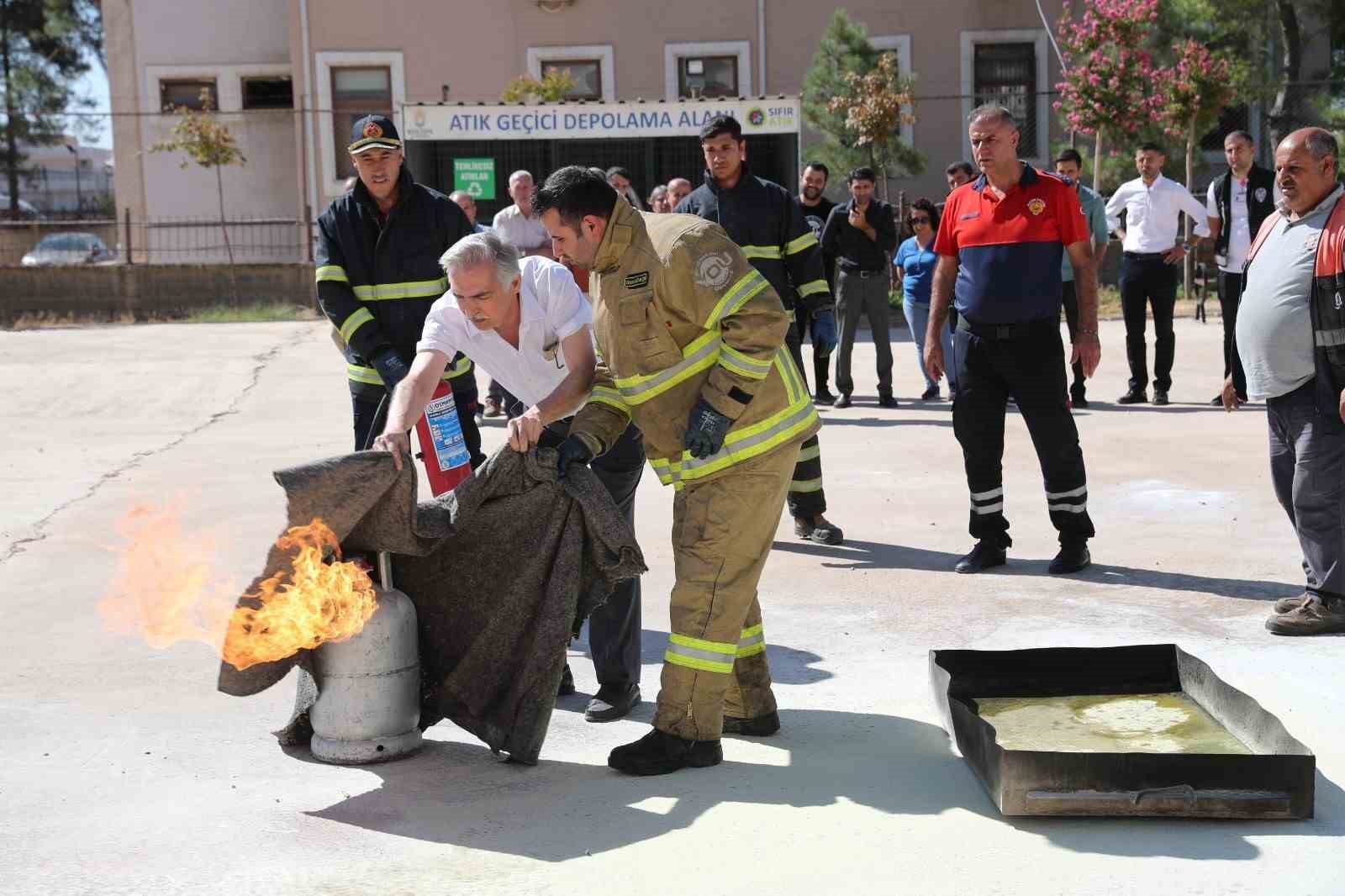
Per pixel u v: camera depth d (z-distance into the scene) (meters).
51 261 27.52
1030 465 9.59
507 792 4.22
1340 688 4.98
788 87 28.33
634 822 3.97
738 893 3.51
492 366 4.84
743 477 4.32
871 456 10.10
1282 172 5.55
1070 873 3.58
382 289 5.85
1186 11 22.80
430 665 4.65
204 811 4.09
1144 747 4.20
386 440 4.33
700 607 4.34
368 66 28.47
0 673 5.47
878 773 4.31
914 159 24.36
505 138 22.05
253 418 12.87
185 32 29.98
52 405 13.80
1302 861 3.63
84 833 3.94
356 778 4.35
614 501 5.01
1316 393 5.55
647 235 4.25
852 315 12.53
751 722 4.64
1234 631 5.73
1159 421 11.21
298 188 29.84
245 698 5.16
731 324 4.15
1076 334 6.68
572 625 4.44
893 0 28.08
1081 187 11.70
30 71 40.09
